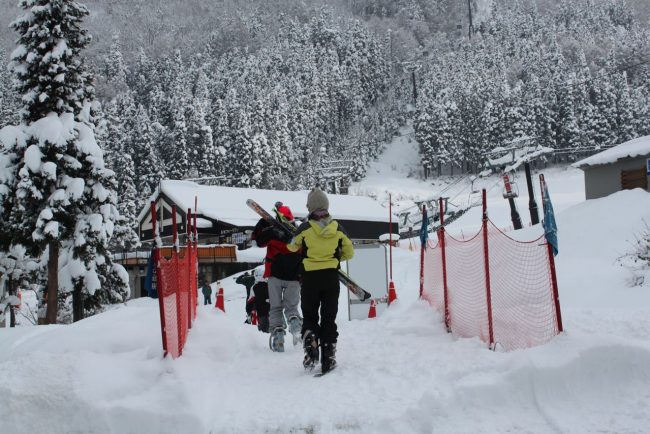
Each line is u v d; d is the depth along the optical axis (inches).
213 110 4347.9
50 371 187.6
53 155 853.8
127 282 987.3
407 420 170.9
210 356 258.1
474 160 4616.1
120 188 2699.3
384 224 2210.9
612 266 548.7
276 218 307.3
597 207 783.7
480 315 287.4
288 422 175.5
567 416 169.2
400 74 7701.8
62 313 1111.6
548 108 4453.7
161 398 184.7
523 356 193.3
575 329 258.5
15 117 908.0
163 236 2036.2
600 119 4286.4
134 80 6358.3
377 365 235.3
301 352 290.5
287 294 306.0
